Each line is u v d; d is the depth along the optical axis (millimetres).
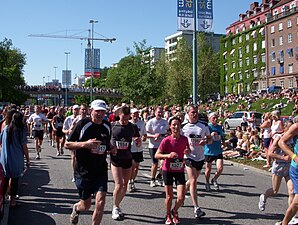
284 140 5242
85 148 5160
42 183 9938
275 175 6789
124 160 6863
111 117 13078
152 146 9680
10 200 7574
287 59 72062
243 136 17031
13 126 7102
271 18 76562
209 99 65750
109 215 6996
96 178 5254
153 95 36188
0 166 6672
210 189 9469
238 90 86125
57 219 6684
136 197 8547
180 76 58719
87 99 96062
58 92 82938
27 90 80000
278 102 45594
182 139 6328
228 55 89688
